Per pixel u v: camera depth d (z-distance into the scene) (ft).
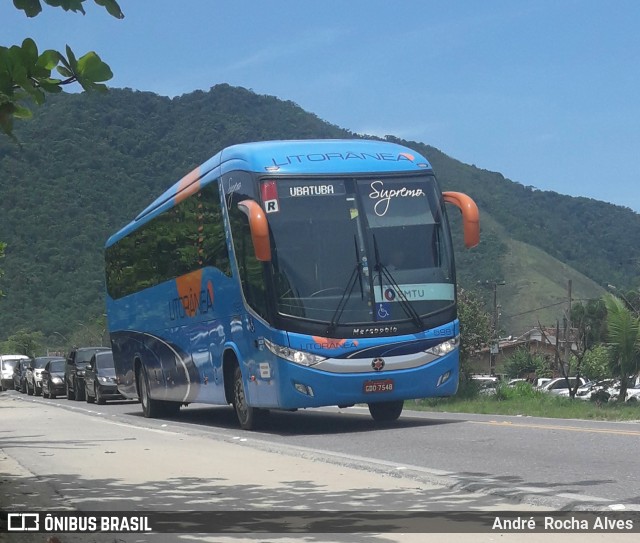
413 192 53.01
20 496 30.99
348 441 47.39
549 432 47.09
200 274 61.36
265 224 48.65
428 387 51.60
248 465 38.11
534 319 463.83
